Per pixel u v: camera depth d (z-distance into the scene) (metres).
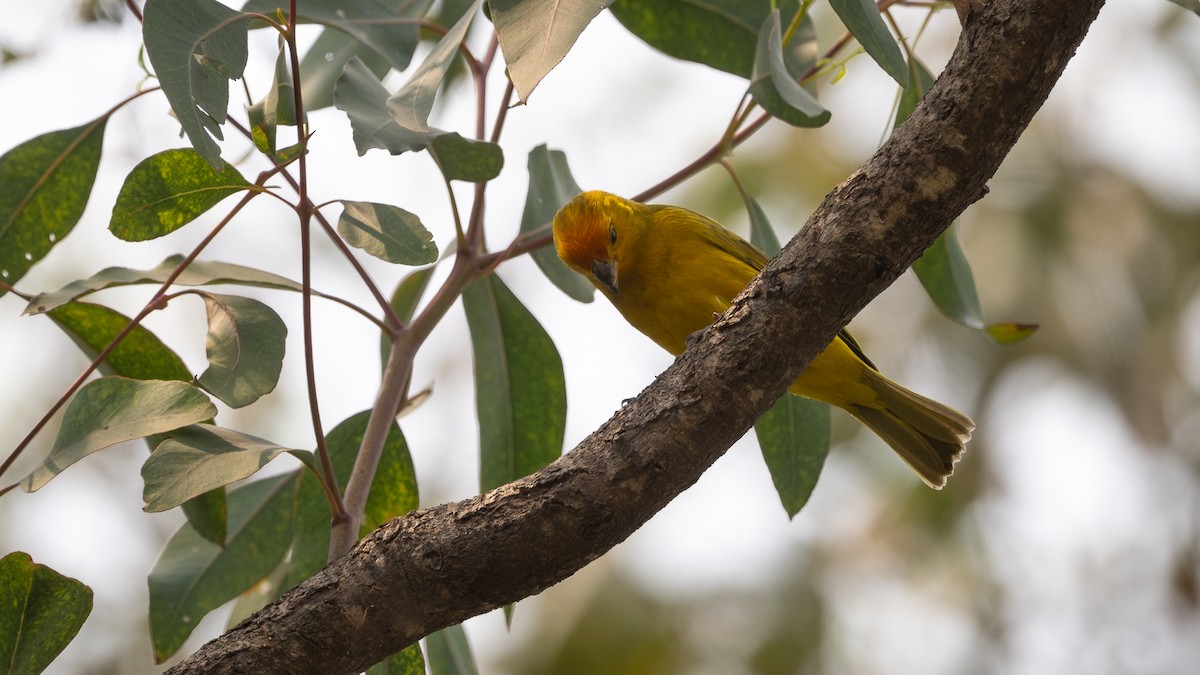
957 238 8.23
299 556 7.77
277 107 5.77
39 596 5.46
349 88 5.97
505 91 7.46
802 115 6.93
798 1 8.34
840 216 5.27
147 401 5.70
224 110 5.62
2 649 5.46
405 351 6.95
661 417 5.24
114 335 7.04
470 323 8.59
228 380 6.09
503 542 5.11
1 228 7.59
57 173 7.62
